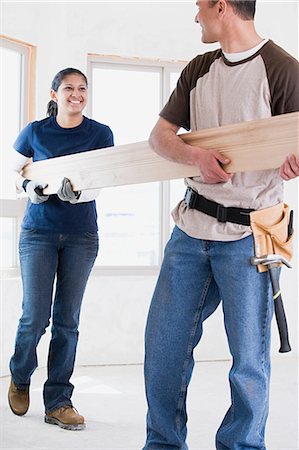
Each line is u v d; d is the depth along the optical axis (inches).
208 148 81.9
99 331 189.8
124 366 188.4
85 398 148.1
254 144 76.9
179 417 89.4
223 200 82.3
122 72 199.5
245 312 81.7
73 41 188.7
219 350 200.5
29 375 129.3
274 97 79.4
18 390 130.5
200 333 89.5
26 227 123.4
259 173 81.9
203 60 86.3
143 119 201.6
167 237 201.9
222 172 79.3
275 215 82.7
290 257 84.7
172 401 89.0
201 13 82.9
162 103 201.5
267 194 82.0
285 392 153.9
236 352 82.3
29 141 127.3
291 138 73.4
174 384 88.6
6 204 175.5
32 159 132.4
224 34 81.9
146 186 202.1
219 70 83.2
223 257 82.8
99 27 191.5
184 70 87.7
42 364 181.2
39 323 123.6
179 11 199.0
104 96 198.2
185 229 85.4
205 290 87.1
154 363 88.3
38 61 182.7
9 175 180.5
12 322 172.4
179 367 88.4
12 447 111.1
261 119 76.2
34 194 121.0
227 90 81.9
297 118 72.8
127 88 200.1
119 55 194.2
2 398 145.1
